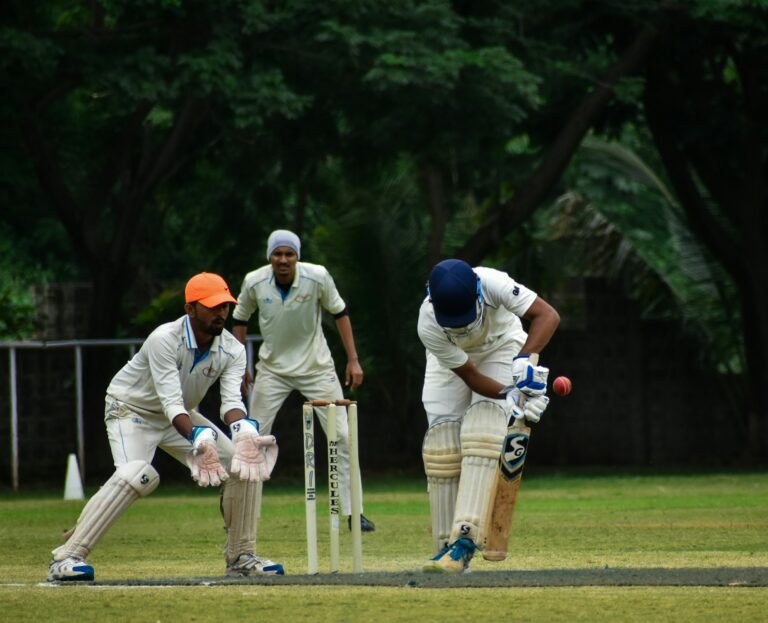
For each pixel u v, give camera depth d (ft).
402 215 249.14
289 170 233.14
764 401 254.68
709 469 237.25
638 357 269.44
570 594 65.16
